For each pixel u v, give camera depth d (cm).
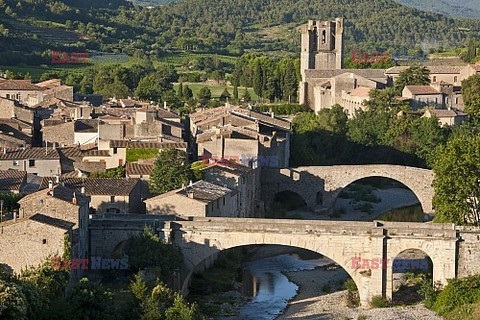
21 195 18362
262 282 19575
